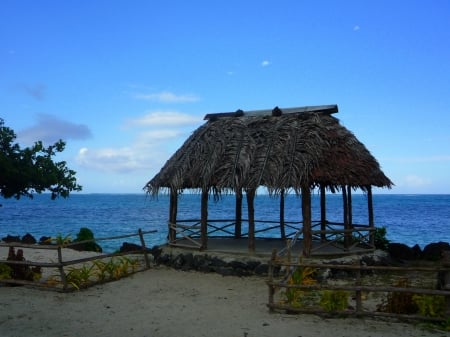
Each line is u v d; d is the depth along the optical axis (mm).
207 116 15820
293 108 15102
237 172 12906
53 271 13867
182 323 8469
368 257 13289
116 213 78938
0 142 19344
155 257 15031
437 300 8344
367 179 13141
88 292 11078
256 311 9289
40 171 19453
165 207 108875
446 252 8703
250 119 14805
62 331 7988
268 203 112250
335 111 14641
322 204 16047
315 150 12906
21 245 11648
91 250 19781
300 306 9109
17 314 9031
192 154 14164
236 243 15773
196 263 13562
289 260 11062
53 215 72125
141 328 8172
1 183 19656
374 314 8461
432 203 139250
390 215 71938
